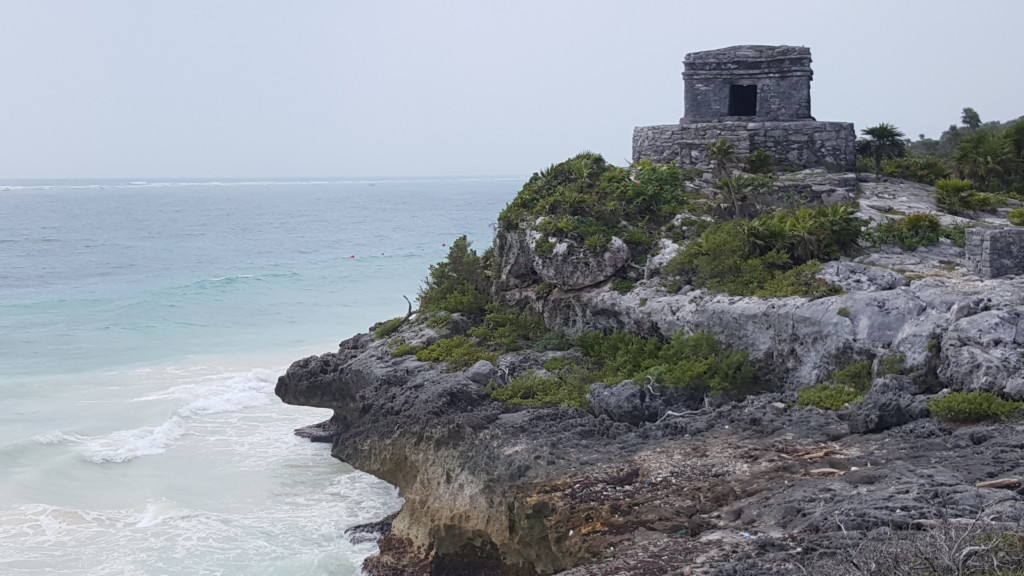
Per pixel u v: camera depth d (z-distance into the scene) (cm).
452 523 2553
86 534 2694
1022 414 2319
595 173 3791
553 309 3431
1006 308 2580
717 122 4097
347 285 6944
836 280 2903
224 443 3462
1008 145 4194
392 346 3481
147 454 3309
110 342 4925
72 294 6562
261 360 4553
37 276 7631
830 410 2556
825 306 2752
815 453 2284
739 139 3991
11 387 4031
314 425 3628
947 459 2120
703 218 3522
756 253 3114
